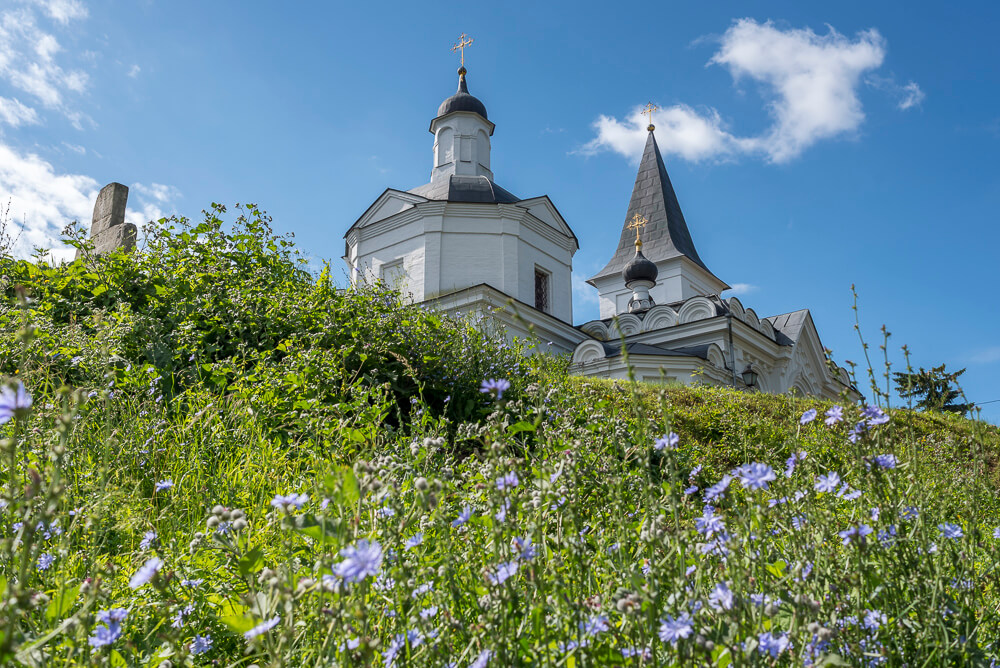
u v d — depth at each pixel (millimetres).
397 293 7918
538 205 26891
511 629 1750
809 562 1964
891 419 2135
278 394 5094
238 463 4039
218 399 4863
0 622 1313
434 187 27859
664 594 1923
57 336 5184
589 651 1636
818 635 1564
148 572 1812
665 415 2035
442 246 25312
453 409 6668
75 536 2613
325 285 7758
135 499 3088
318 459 3742
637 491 2893
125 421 3861
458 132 30062
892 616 1862
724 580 1863
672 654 1606
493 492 1947
